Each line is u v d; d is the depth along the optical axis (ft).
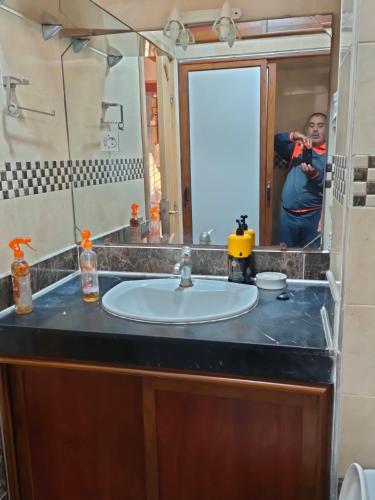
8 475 4.82
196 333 4.11
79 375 4.43
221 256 5.72
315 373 3.84
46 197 5.42
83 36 5.65
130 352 4.18
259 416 4.09
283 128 5.38
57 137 5.63
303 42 5.15
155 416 4.34
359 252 3.55
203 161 5.73
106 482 4.70
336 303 3.79
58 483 4.83
